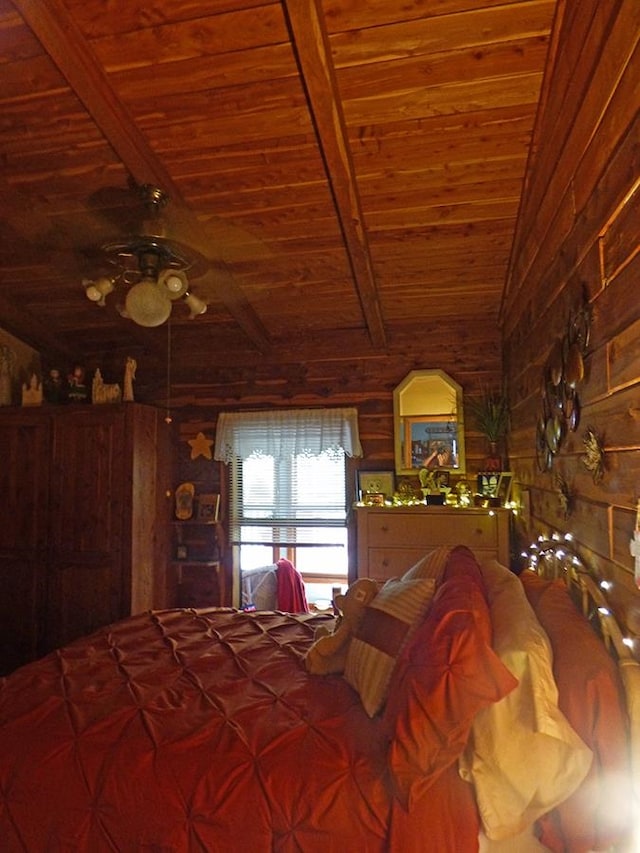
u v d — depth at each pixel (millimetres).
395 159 2527
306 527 4582
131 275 2607
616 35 1466
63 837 1463
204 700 1807
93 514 4023
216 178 2678
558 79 1983
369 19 1902
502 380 4133
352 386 4453
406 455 4262
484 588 1831
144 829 1433
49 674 2023
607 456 1605
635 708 1260
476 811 1338
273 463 4688
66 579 4020
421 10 1865
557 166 2174
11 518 4129
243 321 4020
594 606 1728
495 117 2287
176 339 4469
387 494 4277
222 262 3326
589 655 1394
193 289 3584
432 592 1829
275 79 2141
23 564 4086
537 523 2846
